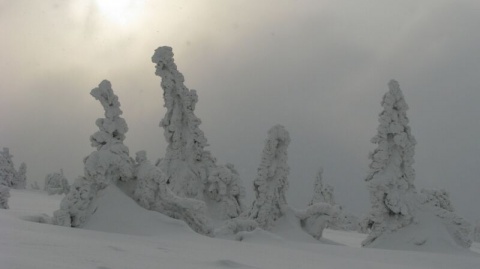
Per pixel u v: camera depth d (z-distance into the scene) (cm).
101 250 1030
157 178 1927
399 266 1584
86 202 1783
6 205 2712
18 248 876
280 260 1338
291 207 2847
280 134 2862
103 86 1989
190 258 1109
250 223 2475
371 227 2736
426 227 2594
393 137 2728
